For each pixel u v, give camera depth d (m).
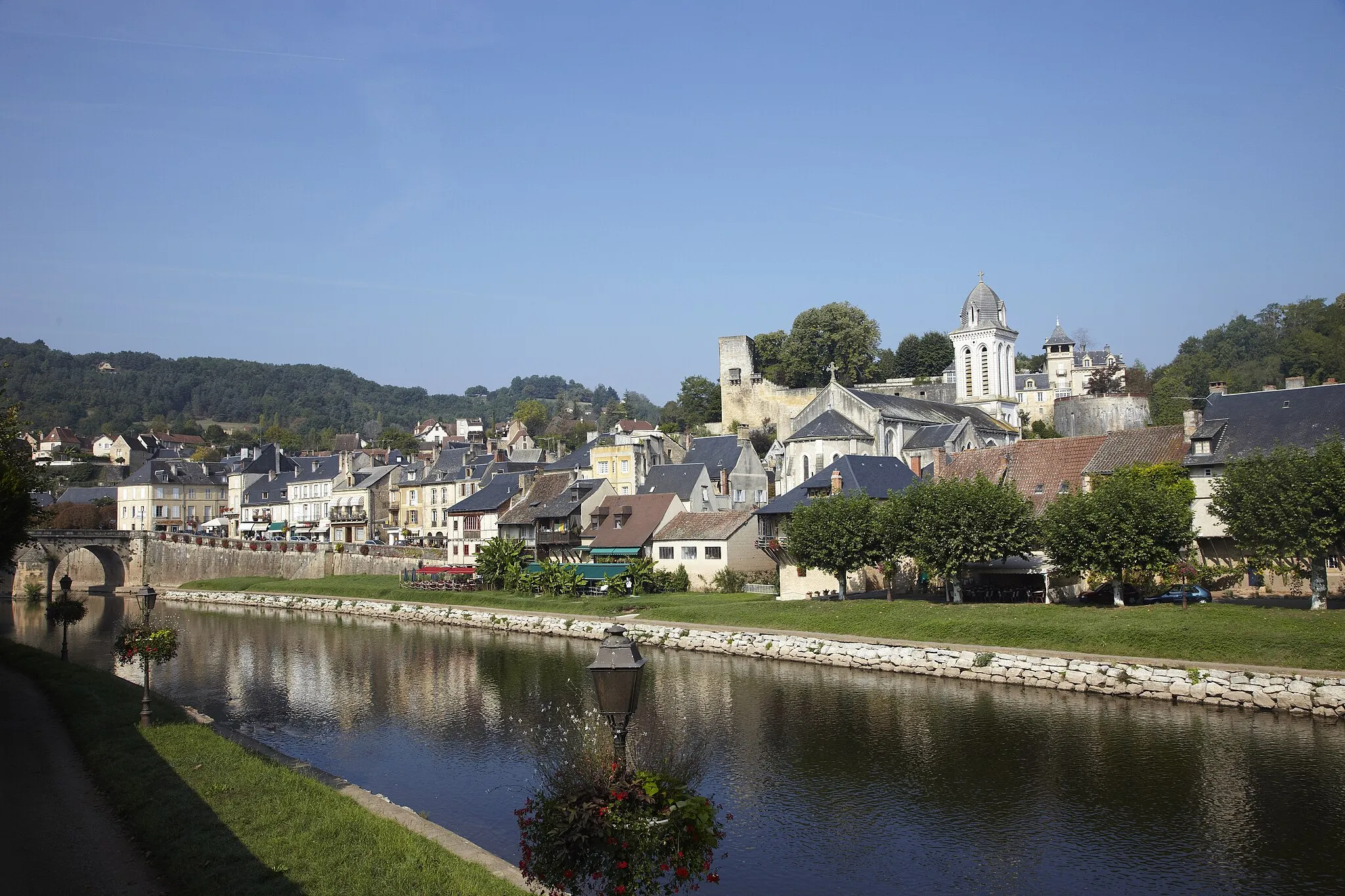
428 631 78.19
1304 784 32.72
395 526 132.12
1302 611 46.19
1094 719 41.22
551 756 27.22
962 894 26.56
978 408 124.69
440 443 191.00
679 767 16.39
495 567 91.44
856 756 38.03
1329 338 145.00
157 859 21.70
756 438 141.75
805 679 51.72
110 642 75.19
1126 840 29.48
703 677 53.06
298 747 41.78
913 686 49.06
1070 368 168.50
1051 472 71.62
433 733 43.84
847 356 152.38
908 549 61.00
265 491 156.62
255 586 110.75
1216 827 29.98
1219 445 62.09
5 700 41.41
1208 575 57.47
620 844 13.74
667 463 106.56
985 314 135.38
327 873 19.98
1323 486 46.31
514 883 20.16
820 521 64.50
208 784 26.61
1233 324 198.00
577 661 60.94
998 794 33.56
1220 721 39.94
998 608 55.72
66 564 135.38
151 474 160.00
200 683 57.28
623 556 85.00
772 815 32.34
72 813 25.28
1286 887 26.22
